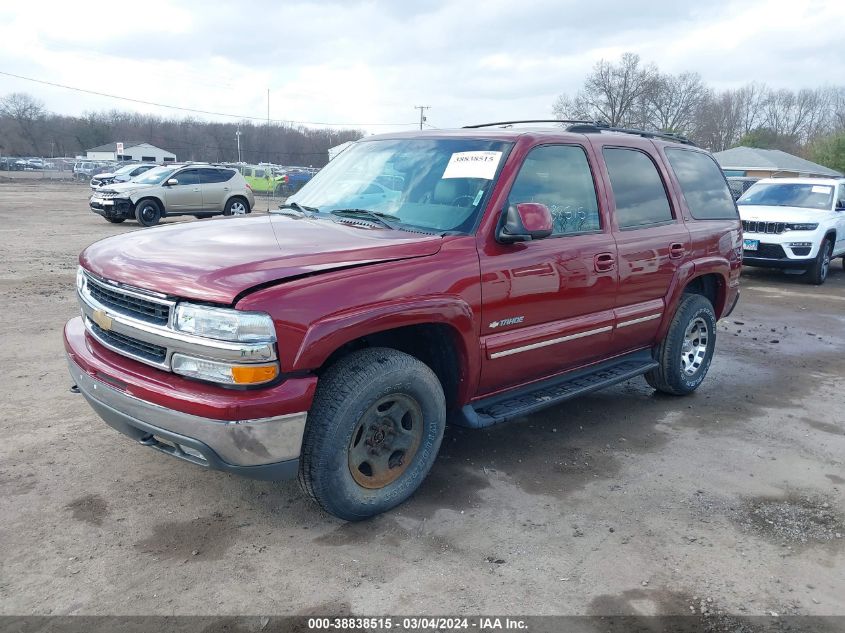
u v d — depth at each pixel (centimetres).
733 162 4869
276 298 292
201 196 1994
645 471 425
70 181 5206
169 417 298
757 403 568
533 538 341
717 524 362
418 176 419
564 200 430
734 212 611
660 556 330
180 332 298
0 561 304
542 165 418
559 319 423
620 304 469
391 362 335
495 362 386
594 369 481
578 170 446
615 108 7081
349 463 332
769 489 407
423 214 394
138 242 362
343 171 466
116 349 329
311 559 315
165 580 296
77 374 348
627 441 474
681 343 538
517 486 397
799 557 334
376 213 406
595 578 309
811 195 1341
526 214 367
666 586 306
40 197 3138
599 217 455
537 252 400
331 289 309
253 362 289
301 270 310
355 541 332
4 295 861
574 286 424
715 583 309
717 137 8500
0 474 383
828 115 8650
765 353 738
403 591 295
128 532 331
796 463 446
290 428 300
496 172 393
